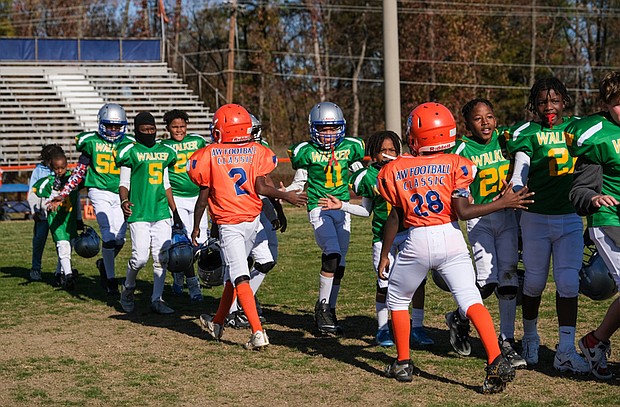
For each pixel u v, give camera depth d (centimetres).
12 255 1614
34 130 3634
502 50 5525
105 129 1114
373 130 5847
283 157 3784
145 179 989
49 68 3984
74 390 667
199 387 672
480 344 812
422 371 712
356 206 825
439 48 4972
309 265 1385
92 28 6588
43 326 931
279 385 675
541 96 705
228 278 830
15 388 674
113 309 1041
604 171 648
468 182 648
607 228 641
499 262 753
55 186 1190
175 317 984
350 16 5728
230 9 5000
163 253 995
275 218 941
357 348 805
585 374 689
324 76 5512
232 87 5025
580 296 1031
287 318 966
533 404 610
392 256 814
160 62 4200
